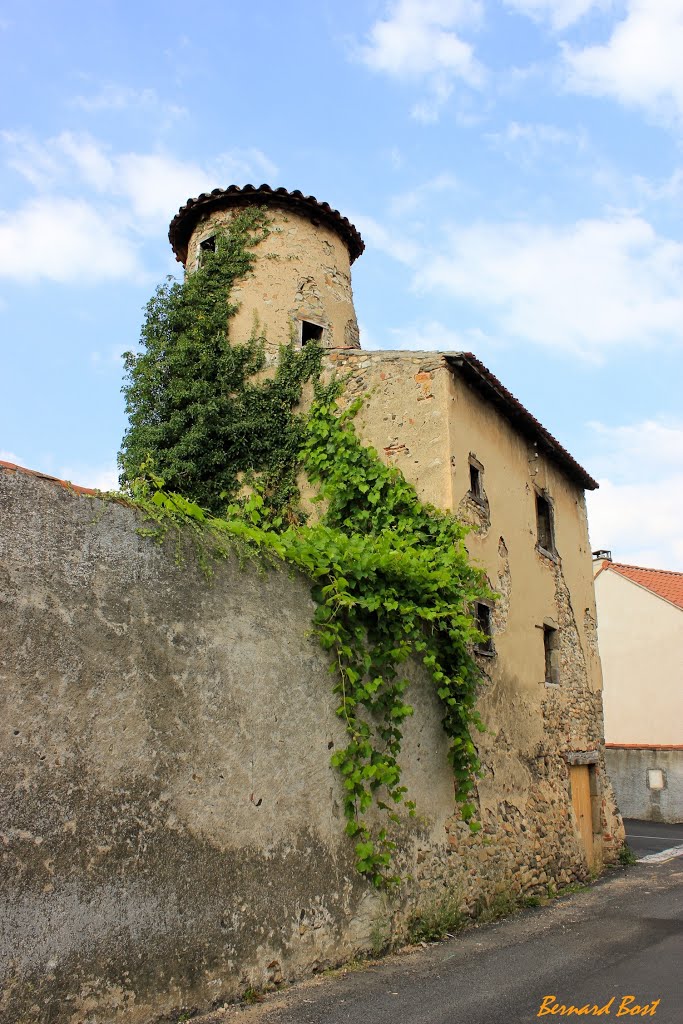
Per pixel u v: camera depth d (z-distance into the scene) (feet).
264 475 35.50
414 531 30.55
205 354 37.55
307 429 35.27
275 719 20.02
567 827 36.52
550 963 21.38
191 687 18.01
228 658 19.12
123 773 16.16
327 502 33.73
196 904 16.96
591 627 46.09
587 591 46.75
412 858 23.98
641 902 31.37
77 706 15.62
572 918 27.89
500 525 36.04
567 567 44.21
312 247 42.04
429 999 17.99
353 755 21.81
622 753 70.13
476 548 33.06
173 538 18.54
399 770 22.84
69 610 15.93
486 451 35.76
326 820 20.94
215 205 41.81
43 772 14.80
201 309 38.88
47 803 14.74
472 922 26.30
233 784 18.48
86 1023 14.47
